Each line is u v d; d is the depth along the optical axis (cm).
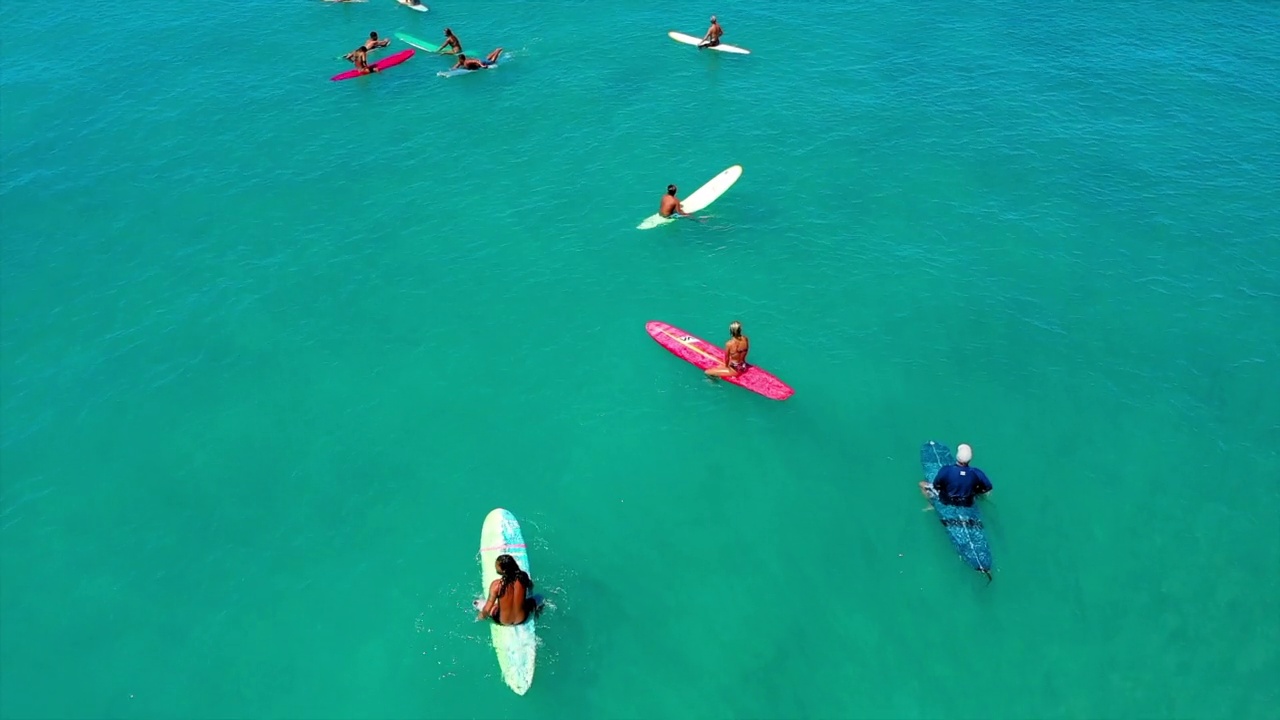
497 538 2073
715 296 2906
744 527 2156
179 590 2033
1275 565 2038
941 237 3162
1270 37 4681
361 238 3228
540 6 5175
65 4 5306
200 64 4556
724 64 4441
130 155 3766
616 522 2175
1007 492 2223
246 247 3192
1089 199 3356
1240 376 2566
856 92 4150
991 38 4691
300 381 2614
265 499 2252
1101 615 1936
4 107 4144
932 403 2489
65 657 1898
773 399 2494
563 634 1908
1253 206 3306
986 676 1827
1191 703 1772
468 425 2461
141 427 2469
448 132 3897
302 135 3903
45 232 3275
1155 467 2288
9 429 2469
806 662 1861
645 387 2570
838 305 2855
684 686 1817
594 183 3509
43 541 2153
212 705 1803
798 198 3384
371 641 1909
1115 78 4266
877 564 2053
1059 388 2533
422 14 5094
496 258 3106
